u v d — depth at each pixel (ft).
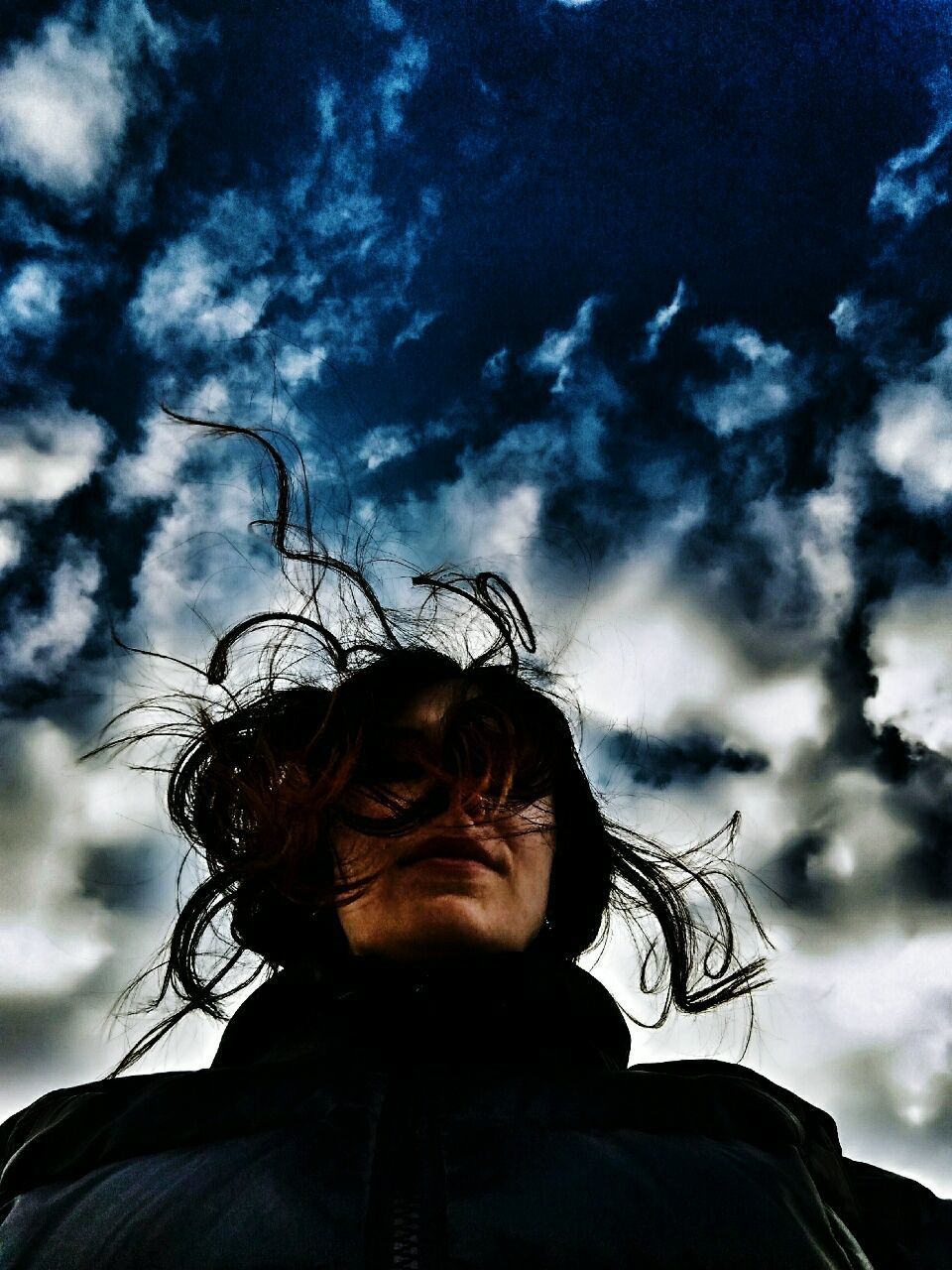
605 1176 2.35
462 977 2.94
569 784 3.78
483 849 3.01
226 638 4.36
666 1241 2.24
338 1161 2.34
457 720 3.23
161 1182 2.39
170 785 4.13
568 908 3.88
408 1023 2.89
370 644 4.26
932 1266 2.67
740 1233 2.29
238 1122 2.55
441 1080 2.65
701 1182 2.39
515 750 3.24
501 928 2.97
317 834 3.21
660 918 4.21
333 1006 2.96
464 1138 2.42
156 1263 2.19
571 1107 2.57
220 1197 2.29
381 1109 2.52
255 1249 2.16
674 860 4.38
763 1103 2.74
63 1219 2.39
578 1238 2.21
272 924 3.75
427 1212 2.23
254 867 3.38
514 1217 2.23
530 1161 2.36
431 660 3.68
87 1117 2.72
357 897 3.02
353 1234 2.17
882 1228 2.76
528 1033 2.96
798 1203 2.44
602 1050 3.14
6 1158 2.97
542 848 3.20
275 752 3.65
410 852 3.00
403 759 3.19
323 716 3.61
